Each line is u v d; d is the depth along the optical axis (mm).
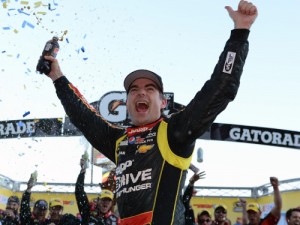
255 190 14336
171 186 2330
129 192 2363
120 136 2635
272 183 7250
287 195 14031
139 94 2531
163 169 2348
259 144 11117
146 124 2529
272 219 7176
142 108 2531
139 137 2471
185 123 2291
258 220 7688
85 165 7047
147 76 2582
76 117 2857
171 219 2293
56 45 3029
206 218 8320
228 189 14453
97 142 2771
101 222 7277
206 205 14398
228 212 14234
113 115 10953
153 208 2303
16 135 11289
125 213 2355
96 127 2789
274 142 11094
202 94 2277
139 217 2303
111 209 7840
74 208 14516
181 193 2385
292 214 7078
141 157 2396
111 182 8453
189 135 2295
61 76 2984
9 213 8141
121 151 2518
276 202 7164
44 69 2969
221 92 2244
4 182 14680
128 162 2432
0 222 7980
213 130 11211
